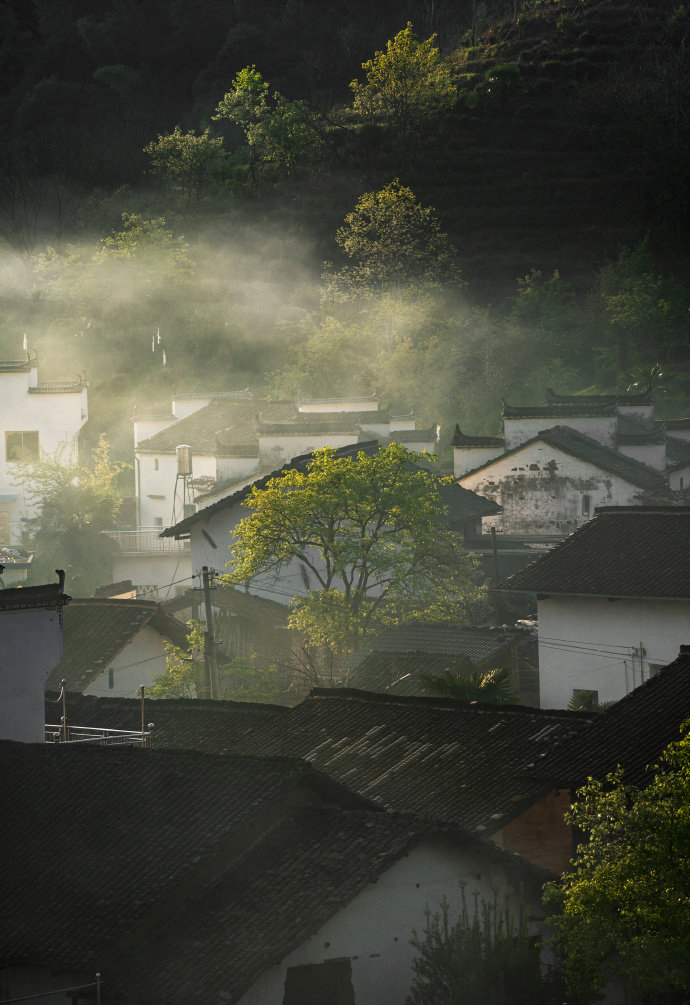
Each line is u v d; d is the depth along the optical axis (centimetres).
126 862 3212
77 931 3023
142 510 10800
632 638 5597
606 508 6094
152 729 4694
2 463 10194
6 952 2995
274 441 8512
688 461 9400
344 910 3117
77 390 10262
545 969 3216
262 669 6556
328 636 6172
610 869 2767
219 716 4734
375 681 5906
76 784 3525
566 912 2798
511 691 5809
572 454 8825
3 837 3381
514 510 8988
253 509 7644
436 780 4053
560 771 3794
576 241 19550
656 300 16275
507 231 19862
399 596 6388
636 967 2741
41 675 4103
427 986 3095
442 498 8562
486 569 7962
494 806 3828
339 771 4222
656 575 5553
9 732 4041
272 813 3369
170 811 3362
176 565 9469
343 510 6347
